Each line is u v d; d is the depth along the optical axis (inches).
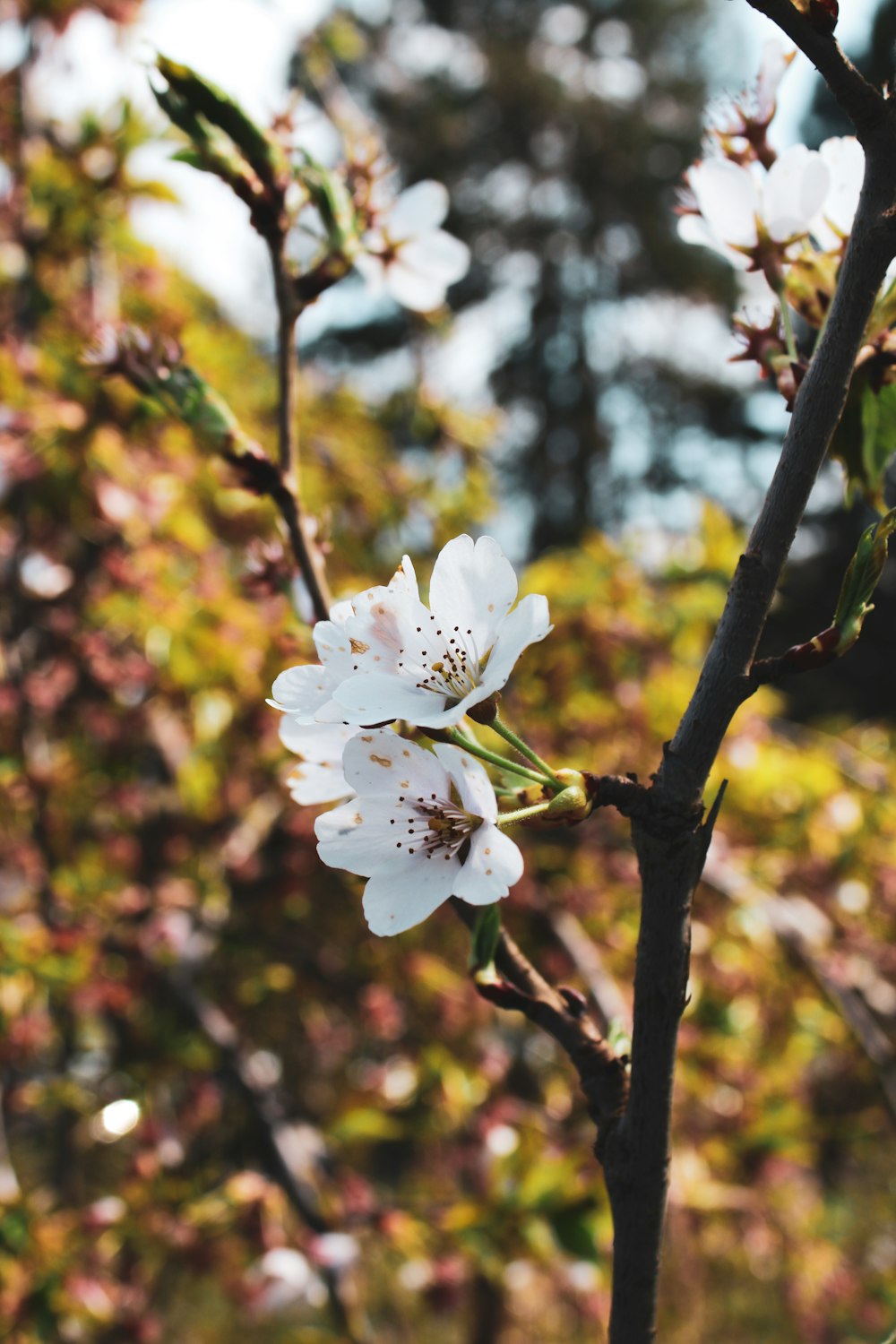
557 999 15.3
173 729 49.8
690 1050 44.4
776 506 14.1
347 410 65.2
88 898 42.2
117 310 48.9
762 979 49.2
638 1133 14.5
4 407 42.0
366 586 46.8
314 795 15.2
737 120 16.8
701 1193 39.7
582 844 45.7
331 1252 37.6
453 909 15.6
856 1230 63.9
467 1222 31.7
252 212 17.2
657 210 220.2
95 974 40.6
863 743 62.9
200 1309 59.2
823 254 16.4
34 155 46.7
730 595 14.1
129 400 44.7
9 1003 38.7
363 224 19.3
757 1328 59.7
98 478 44.1
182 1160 42.7
